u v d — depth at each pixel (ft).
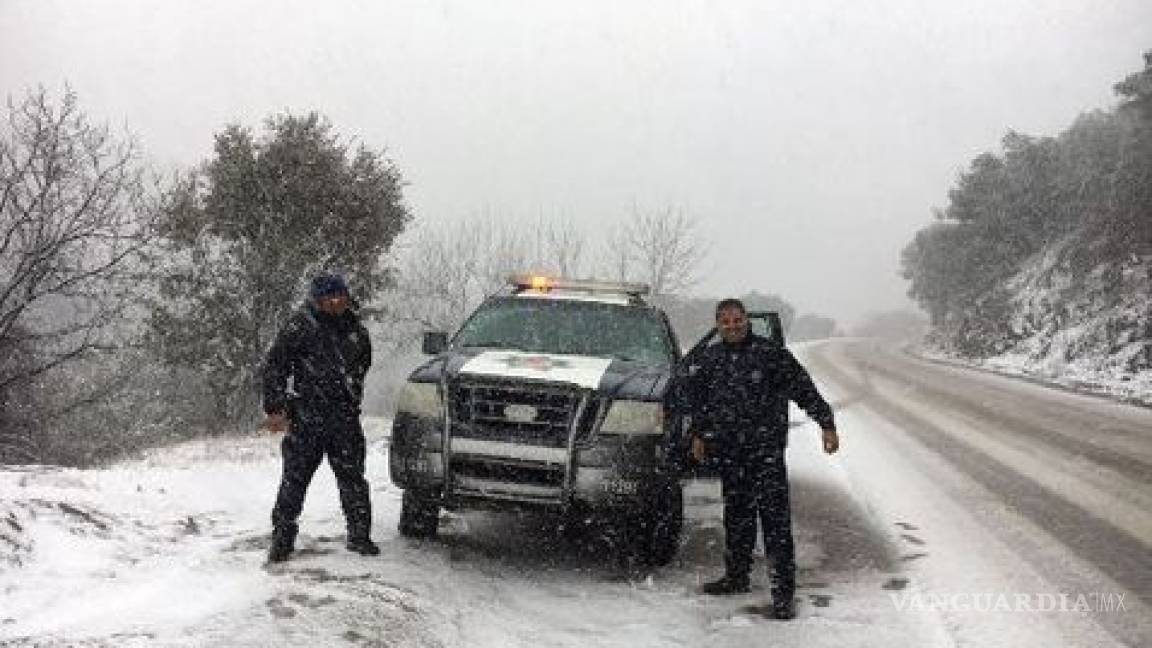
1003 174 149.79
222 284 43.60
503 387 18.06
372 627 14.02
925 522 24.62
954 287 173.68
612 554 20.44
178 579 15.67
